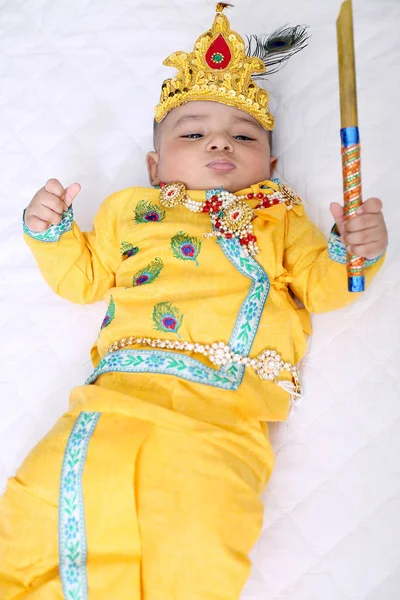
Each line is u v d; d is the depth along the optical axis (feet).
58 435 3.64
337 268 4.06
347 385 4.25
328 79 5.18
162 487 3.47
